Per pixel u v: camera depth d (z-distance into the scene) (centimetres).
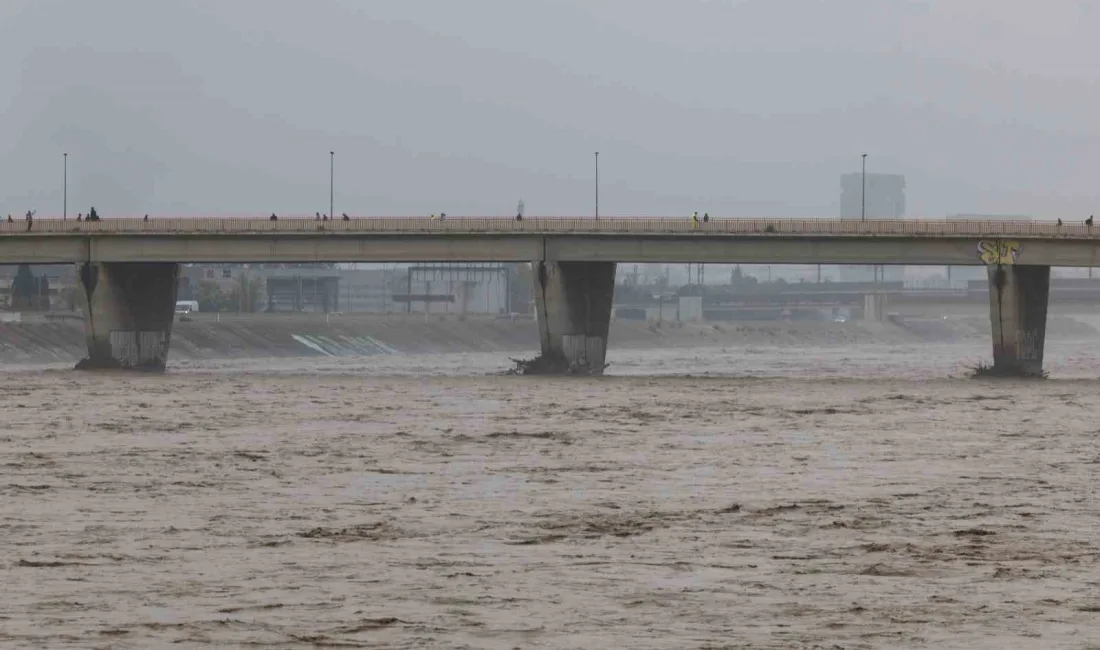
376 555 15275
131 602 12938
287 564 14725
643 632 11900
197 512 18238
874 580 14038
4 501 19075
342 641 11556
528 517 17925
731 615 12531
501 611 12638
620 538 16400
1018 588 13675
